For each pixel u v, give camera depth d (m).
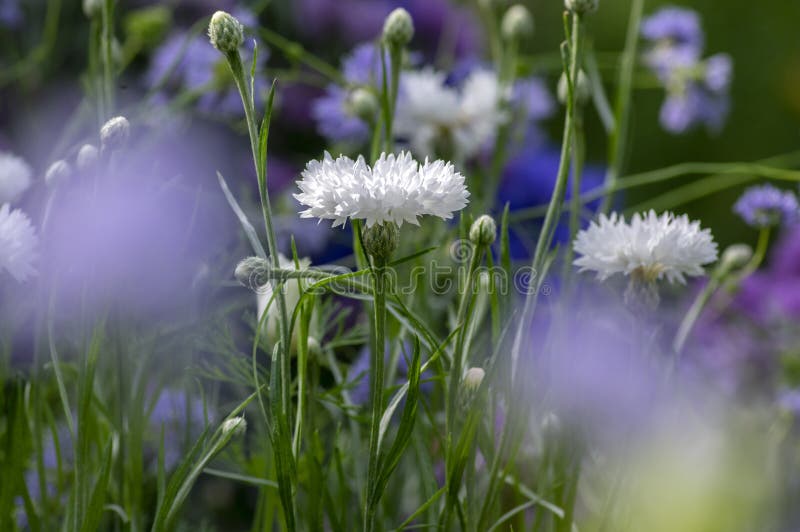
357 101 0.92
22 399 0.76
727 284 0.97
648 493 0.66
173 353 0.83
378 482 0.72
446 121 0.97
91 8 0.86
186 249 0.86
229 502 0.94
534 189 1.20
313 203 0.71
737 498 0.63
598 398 0.78
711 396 0.93
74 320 0.85
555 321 0.80
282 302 0.72
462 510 0.77
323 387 0.92
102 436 0.83
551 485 0.79
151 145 0.91
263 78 1.10
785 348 1.02
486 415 0.78
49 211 0.76
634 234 0.75
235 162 1.13
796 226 1.23
